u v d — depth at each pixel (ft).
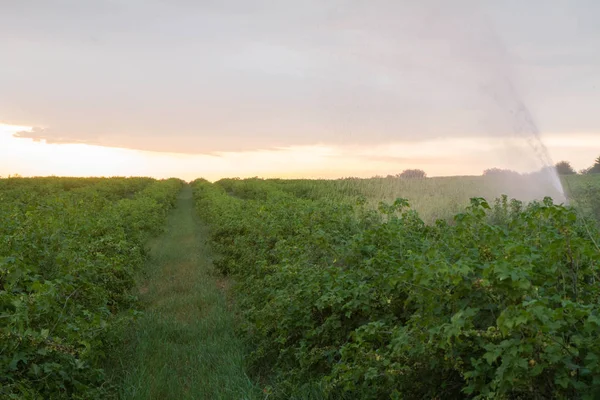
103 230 36.55
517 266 10.87
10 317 13.71
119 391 17.13
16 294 16.33
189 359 20.95
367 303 15.70
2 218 26.94
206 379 18.62
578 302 10.73
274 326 19.48
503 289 10.64
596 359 9.12
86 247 25.45
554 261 11.89
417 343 11.76
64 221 30.55
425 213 46.32
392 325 15.19
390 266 16.35
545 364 9.29
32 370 13.47
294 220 31.94
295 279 20.88
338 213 28.94
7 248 19.12
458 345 11.18
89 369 15.88
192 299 31.63
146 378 18.39
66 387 14.97
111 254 29.68
